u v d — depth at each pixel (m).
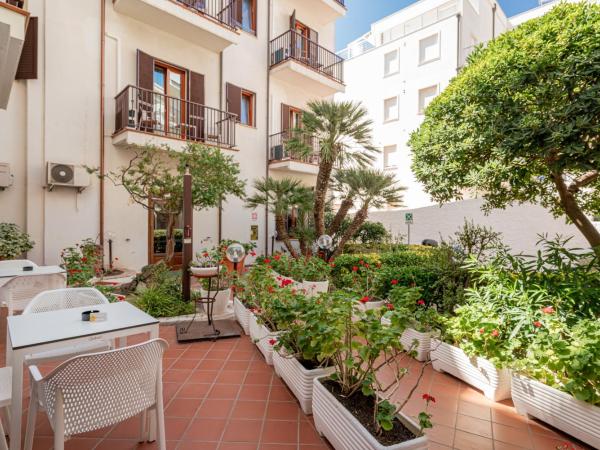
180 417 2.43
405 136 14.60
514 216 9.70
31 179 6.51
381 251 9.52
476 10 15.36
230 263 6.02
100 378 1.57
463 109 3.31
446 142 3.40
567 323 2.64
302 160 10.30
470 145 3.11
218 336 3.95
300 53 11.04
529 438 2.24
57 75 6.75
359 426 1.79
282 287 3.57
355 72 16.58
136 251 7.79
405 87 14.65
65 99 6.84
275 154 10.48
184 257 5.10
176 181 6.25
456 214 11.27
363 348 1.93
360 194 6.77
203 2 8.41
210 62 9.20
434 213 11.90
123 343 2.77
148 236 7.98
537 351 2.39
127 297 5.42
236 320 4.60
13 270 4.07
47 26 6.65
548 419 2.31
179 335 3.95
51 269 4.19
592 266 3.17
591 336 2.31
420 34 14.19
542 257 3.51
